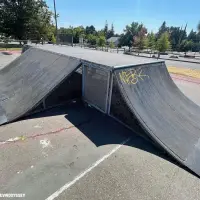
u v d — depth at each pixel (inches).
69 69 212.5
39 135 160.2
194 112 207.0
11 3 951.6
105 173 123.3
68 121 188.4
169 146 147.5
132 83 193.2
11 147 142.0
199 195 111.5
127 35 1758.1
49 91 199.2
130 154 144.4
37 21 1054.4
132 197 107.2
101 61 210.1
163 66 248.5
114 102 191.9
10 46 839.1
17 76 264.8
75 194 106.3
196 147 152.3
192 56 1034.7
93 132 171.9
